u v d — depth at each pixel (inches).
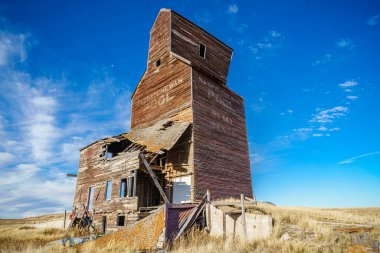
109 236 548.4
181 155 824.9
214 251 420.5
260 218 514.6
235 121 1032.8
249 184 971.9
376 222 544.7
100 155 971.3
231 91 1079.6
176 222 534.6
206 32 1099.9
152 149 764.0
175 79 963.3
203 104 903.1
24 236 769.6
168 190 813.9
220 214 592.7
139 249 494.3
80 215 950.4
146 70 1127.6
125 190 930.7
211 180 812.0
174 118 913.5
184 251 434.0
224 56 1141.1
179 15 1040.2
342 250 380.5
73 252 480.7
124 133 1040.8
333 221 553.6
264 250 403.5
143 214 730.8
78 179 1065.5
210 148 857.5
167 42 1013.2
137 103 1138.0
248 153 1034.1
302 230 480.7
